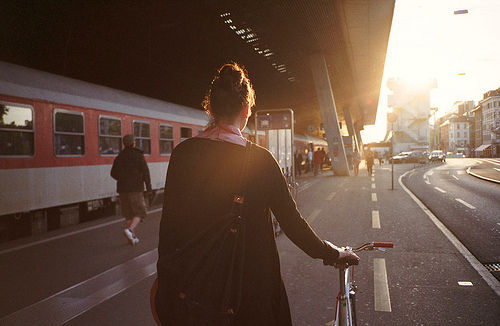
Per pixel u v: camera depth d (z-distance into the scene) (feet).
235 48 62.49
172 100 91.56
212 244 3.81
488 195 40.06
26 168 23.99
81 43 49.75
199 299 3.59
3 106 22.59
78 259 18.07
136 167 20.88
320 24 55.36
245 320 3.81
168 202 4.28
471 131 367.86
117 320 11.14
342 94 125.29
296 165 82.43
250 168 4.10
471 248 18.52
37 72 26.50
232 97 4.40
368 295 12.77
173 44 56.18
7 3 37.32
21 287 14.14
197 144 4.33
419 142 337.31
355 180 66.49
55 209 27.02
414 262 16.37
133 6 41.34
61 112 26.89
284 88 100.68
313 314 11.39
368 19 54.03
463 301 11.98
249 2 44.93
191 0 42.11
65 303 12.50
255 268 3.95
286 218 4.30
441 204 34.01
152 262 17.35
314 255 4.55
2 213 22.29
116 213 33.58
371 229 23.61
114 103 32.65
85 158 29.04
